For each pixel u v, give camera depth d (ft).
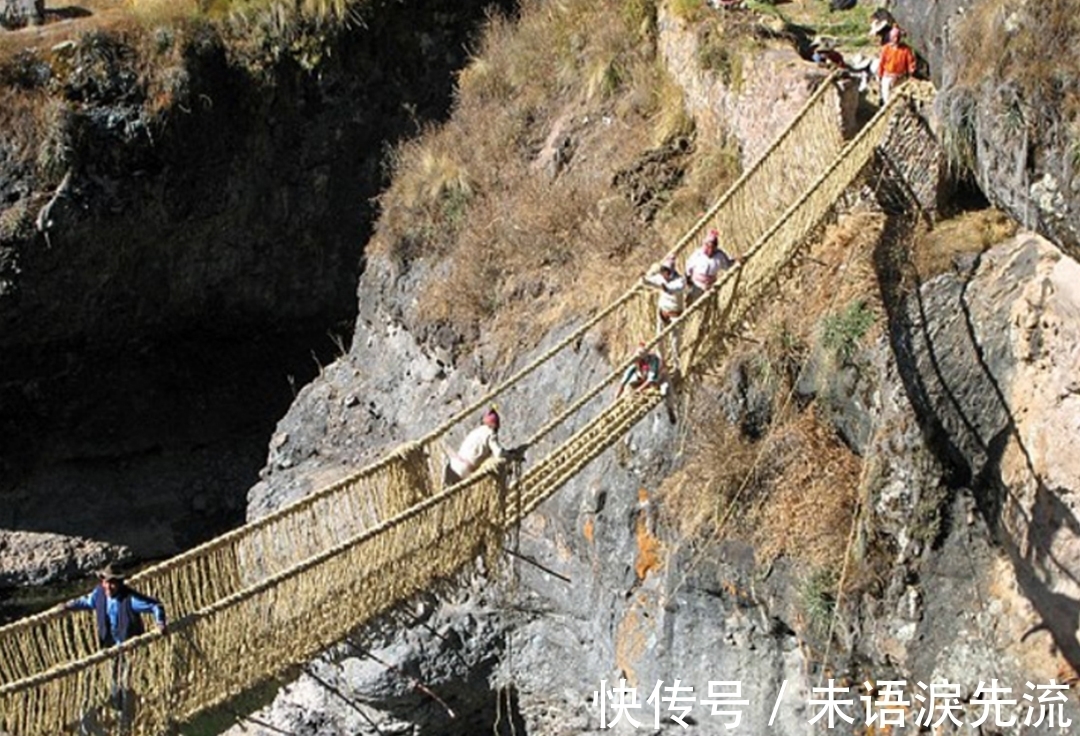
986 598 87.15
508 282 113.09
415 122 131.54
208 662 68.69
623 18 119.75
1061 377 85.25
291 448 123.03
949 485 88.53
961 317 89.30
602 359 102.78
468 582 76.84
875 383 91.71
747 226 91.30
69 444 131.95
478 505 75.10
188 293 132.46
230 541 72.18
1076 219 80.69
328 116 131.95
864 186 93.66
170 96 127.13
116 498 131.95
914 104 93.25
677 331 82.74
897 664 89.35
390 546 72.49
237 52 129.59
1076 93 79.66
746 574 93.97
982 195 93.86
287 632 70.59
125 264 129.49
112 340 131.64
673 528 96.84
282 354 136.56
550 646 104.32
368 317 124.06
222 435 134.92
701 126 111.14
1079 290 85.51
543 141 120.78
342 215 133.90
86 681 65.51
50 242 126.00
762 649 95.14
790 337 95.04
